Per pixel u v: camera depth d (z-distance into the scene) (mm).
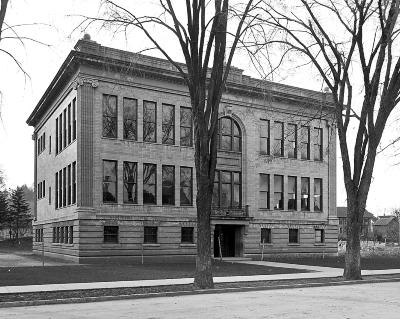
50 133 44562
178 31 17500
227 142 40281
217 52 18016
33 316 11883
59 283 18922
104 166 34062
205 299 15469
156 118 36219
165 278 21422
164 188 36500
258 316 11828
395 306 13922
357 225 22312
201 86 17625
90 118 33438
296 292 17766
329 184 46062
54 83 39062
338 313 12445
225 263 34219
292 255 42719
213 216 38094
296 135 43594
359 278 22172
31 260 36219
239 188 40625
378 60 21188
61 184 39219
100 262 33031
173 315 11992
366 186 22125
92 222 33000
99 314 12211
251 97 41000
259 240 40875
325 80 21953
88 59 33094
